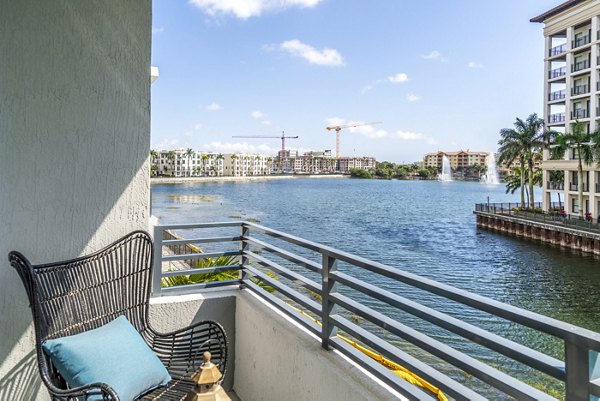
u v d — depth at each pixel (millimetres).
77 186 2197
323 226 33656
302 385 1847
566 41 33531
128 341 1837
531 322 968
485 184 115875
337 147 166625
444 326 1250
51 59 2127
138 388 1697
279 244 21312
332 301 1774
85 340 1756
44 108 2119
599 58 30172
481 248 26250
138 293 2170
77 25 2174
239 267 2754
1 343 2045
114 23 2250
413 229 33281
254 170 146250
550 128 35875
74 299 1954
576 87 32750
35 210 2113
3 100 2039
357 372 1567
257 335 2312
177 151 120188
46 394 2113
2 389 2045
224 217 38281
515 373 6750
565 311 14266
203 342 1999
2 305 2047
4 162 2047
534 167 42750
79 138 2195
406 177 145625
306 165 164125
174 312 2455
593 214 29484
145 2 2309
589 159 28328
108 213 2266
